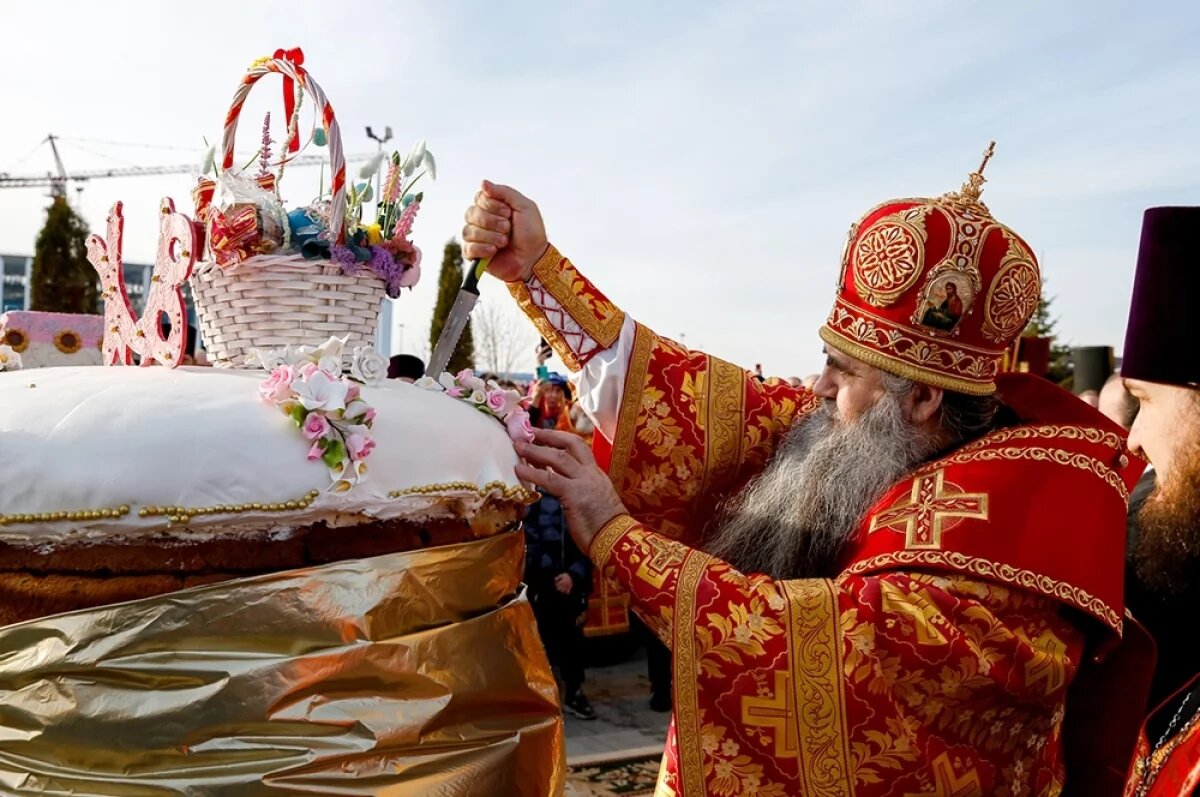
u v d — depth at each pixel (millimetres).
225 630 1098
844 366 1677
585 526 1577
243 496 1137
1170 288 1428
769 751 1415
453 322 1705
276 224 1401
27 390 1218
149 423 1144
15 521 1091
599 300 1932
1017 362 3990
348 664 1132
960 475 1506
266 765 1076
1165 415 1459
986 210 1631
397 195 1525
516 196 1816
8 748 1093
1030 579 1403
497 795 1243
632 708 5262
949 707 1386
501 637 1319
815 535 1664
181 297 1467
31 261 20531
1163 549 1488
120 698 1080
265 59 1459
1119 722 1659
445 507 1332
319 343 1429
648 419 1897
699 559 1514
